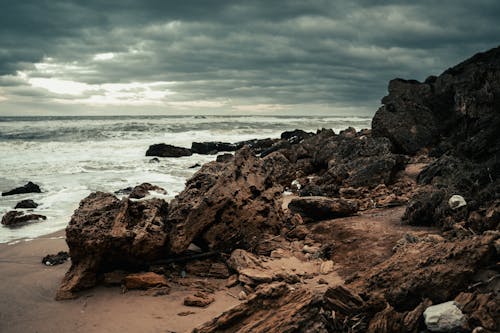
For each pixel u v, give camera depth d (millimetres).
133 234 9273
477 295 6098
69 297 8555
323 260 9859
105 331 7203
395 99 24125
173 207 10391
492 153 15484
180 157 33531
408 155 22188
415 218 11328
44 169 25625
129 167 27281
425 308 6285
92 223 9180
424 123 22938
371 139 20891
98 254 9031
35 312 7949
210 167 12047
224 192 10500
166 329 7227
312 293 6281
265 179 11852
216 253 10438
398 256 7434
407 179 17094
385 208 13750
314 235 11352
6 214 14555
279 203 12000
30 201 16547
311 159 23469
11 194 18625
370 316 6430
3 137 44719
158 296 8594
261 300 6398
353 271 8992
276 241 10969
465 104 21234
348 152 21016
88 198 10109
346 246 10312
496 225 9172
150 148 33188
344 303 6438
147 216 9945
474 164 14734
